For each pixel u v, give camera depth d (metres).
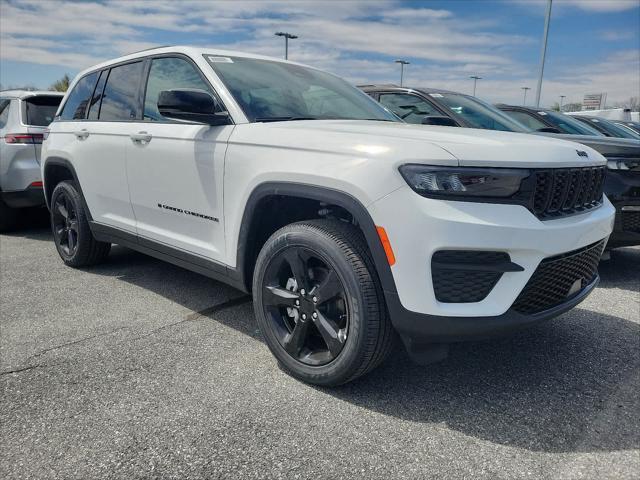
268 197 2.74
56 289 4.20
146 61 3.86
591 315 3.78
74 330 3.36
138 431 2.27
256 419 2.37
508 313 2.29
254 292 2.84
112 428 2.29
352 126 2.79
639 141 4.83
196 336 3.28
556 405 2.54
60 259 5.21
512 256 2.23
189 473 2.01
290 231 2.63
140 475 2.00
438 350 2.45
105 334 3.30
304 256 2.61
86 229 4.53
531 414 2.46
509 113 7.12
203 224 3.21
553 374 2.85
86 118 4.39
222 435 2.25
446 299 2.24
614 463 2.10
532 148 2.40
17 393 2.57
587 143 4.73
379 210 2.26
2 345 3.12
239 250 2.95
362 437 2.25
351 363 2.45
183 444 2.18
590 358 3.05
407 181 2.21
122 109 3.97
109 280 4.45
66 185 4.63
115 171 3.93
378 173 2.27
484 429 2.33
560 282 2.50
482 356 3.05
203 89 3.28
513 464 2.09
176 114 2.94
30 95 6.11
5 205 6.39
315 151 2.52
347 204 2.36
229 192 2.95
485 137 2.49
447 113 5.68
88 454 2.12
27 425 2.31
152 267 4.86
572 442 2.24
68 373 2.78
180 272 4.71
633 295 4.30
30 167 5.97
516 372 2.87
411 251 2.21
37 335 3.27
